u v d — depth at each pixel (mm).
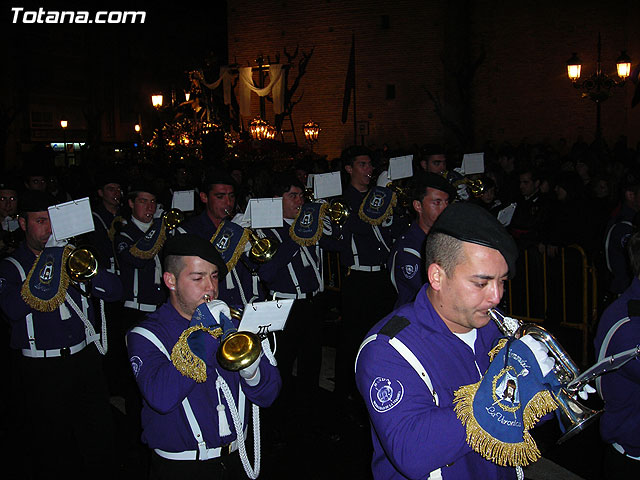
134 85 35875
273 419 4879
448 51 21812
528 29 21453
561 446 4539
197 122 21906
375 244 5531
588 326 6738
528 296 7145
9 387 5559
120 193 6387
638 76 19578
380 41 22609
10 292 3748
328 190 5141
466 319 1901
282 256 4828
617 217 5492
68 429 3953
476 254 1822
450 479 1970
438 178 4129
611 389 2574
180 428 2574
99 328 5559
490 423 1701
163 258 2643
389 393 1899
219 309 2367
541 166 11641
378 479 2119
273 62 24766
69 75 33344
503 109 22047
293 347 4949
